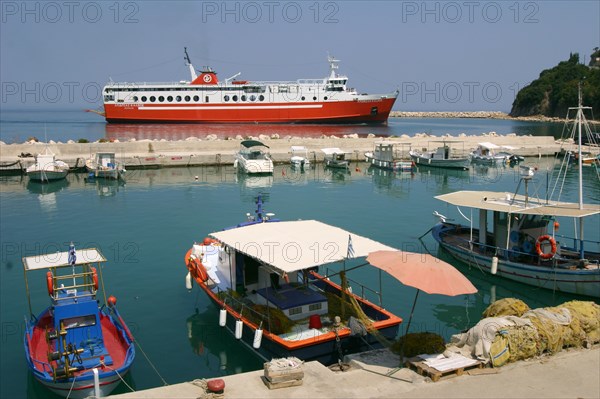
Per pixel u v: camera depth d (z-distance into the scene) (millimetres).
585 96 142500
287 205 34344
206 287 16516
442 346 11312
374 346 13352
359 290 18734
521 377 10086
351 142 63219
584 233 26375
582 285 17641
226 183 43562
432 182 44750
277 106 96500
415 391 9633
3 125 138750
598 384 9766
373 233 26875
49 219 30109
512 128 125625
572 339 11375
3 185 42094
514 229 20016
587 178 46531
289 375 9812
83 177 46312
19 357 13711
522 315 12086
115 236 26266
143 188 40781
